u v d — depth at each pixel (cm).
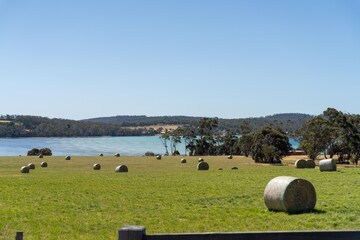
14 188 3250
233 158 10650
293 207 2000
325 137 10175
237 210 2083
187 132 16050
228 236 829
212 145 15612
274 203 2031
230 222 1789
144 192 2889
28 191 3042
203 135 15675
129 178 4122
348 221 1753
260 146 9738
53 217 1977
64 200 2555
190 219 1881
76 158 9169
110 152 16375
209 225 1734
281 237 837
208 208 2167
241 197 2548
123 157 9869
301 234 837
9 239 1514
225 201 2408
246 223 1761
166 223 1795
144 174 4769
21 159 8544
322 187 2942
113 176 4453
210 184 3369
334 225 1681
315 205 2153
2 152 14912
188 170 5838
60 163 7612
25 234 1614
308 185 2031
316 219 1808
